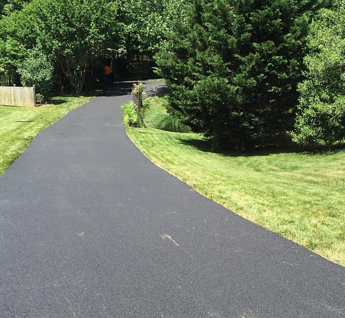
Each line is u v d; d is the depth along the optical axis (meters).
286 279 3.89
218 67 12.65
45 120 16.80
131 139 13.20
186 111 13.89
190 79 13.84
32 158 9.97
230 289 3.70
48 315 3.30
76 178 8.03
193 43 13.97
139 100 19.41
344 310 3.36
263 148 14.36
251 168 11.04
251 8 12.77
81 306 3.43
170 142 14.28
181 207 6.20
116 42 31.53
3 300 3.53
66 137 13.13
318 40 11.03
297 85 11.55
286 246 4.69
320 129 10.67
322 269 4.10
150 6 25.52
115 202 6.45
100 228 5.29
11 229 5.25
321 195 6.84
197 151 13.47
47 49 25.30
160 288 3.72
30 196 6.76
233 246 4.69
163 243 4.79
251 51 13.00
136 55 44.69
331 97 10.46
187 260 4.32
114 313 3.33
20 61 25.38
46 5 25.62
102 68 35.25
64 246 4.70
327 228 5.20
